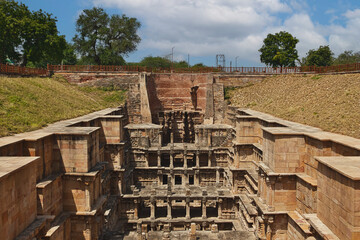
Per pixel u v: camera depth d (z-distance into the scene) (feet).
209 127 145.38
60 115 101.81
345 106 94.43
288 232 76.95
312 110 105.81
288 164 76.48
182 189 129.59
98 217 78.23
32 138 62.13
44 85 135.95
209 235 89.76
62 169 70.69
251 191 107.86
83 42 228.22
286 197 77.30
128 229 118.21
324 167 49.75
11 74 133.90
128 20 235.81
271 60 235.20
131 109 167.94
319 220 51.31
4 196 39.40
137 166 141.59
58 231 64.18
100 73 185.16
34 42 181.88
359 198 40.88
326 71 151.33
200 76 185.78
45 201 62.49
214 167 140.87
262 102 154.61
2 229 38.93
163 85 184.96
